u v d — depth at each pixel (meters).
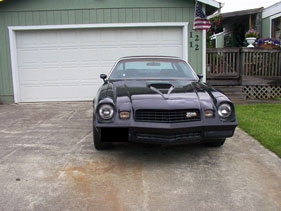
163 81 4.52
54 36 8.82
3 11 8.57
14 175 3.27
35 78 8.95
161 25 8.69
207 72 9.39
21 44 8.82
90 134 5.07
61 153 4.03
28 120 6.32
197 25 8.30
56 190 2.90
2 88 8.84
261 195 2.80
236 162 3.69
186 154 4.01
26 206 2.59
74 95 9.04
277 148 4.14
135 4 8.60
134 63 5.07
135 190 2.91
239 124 5.58
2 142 4.60
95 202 2.67
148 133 3.37
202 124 3.40
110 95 3.68
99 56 8.92
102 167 3.51
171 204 2.63
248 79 9.34
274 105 7.94
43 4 8.56
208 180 3.15
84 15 8.63
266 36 12.77
